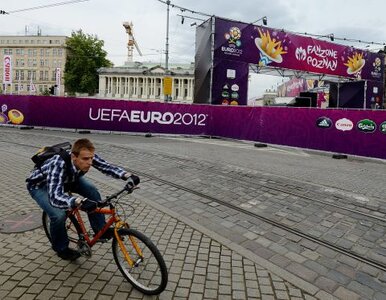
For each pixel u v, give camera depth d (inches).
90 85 2923.2
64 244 146.3
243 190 283.6
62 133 668.7
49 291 128.9
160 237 183.5
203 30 837.8
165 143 583.5
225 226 205.9
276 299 132.8
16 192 246.7
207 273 149.3
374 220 226.7
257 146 609.6
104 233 137.8
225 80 831.1
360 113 499.2
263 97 2016.5
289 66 935.0
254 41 862.5
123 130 726.5
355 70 1082.7
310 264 163.8
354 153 505.7
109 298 126.9
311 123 561.9
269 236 194.2
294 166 407.2
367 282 149.8
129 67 3895.2
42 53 4185.5
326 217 228.7
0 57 4259.4
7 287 129.9
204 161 402.9
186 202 247.6
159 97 3831.2
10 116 724.0
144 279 130.6
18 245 164.1
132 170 340.2
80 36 2864.2
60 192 122.3
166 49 1050.7
